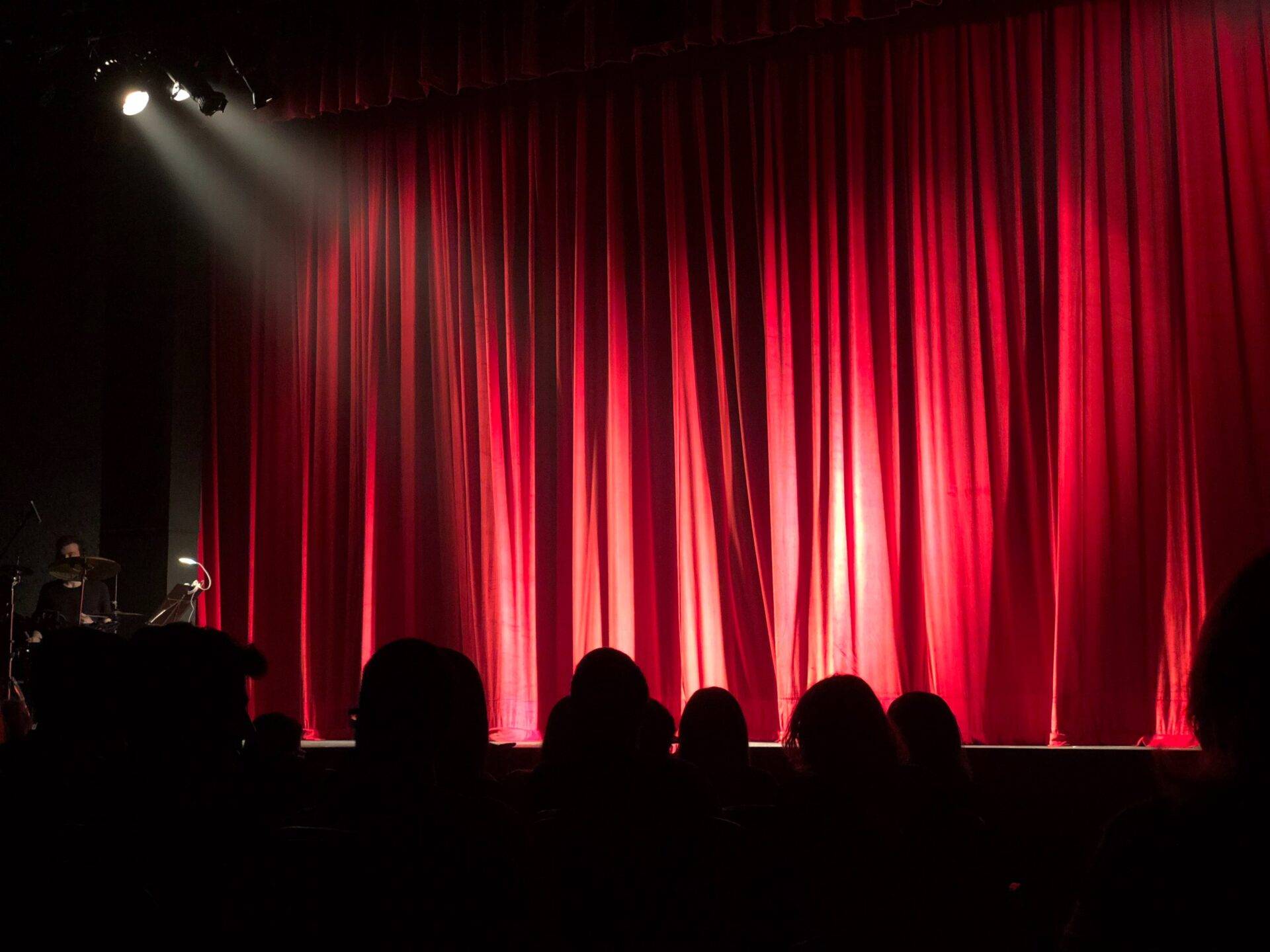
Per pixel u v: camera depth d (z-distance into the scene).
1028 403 5.16
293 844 1.36
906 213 5.41
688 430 5.59
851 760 1.87
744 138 5.72
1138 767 4.36
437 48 5.88
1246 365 4.81
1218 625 0.90
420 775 1.37
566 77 6.02
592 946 1.61
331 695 5.99
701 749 2.52
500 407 5.95
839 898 1.83
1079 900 0.98
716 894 1.64
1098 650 4.85
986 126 5.31
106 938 1.45
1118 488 4.92
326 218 6.37
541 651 5.71
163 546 6.30
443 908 1.30
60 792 1.62
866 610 5.22
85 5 5.45
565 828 1.65
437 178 6.19
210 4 5.61
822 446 5.38
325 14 6.15
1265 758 0.87
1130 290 5.01
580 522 5.67
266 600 6.19
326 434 6.20
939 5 5.45
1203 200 4.91
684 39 5.43
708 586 5.48
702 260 5.71
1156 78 5.06
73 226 6.91
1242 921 0.87
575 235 5.88
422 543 6.00
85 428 6.95
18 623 5.64
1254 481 4.74
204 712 1.58
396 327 6.20
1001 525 5.11
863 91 5.54
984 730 5.01
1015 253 5.22
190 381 6.48
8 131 6.77
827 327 5.47
